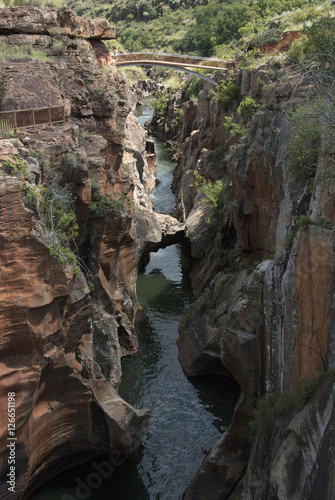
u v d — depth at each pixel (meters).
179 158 67.12
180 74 125.38
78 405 21.89
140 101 129.38
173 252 47.22
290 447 15.17
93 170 24.98
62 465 22.97
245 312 22.42
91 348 24.94
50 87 23.88
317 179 18.81
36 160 19.58
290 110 24.98
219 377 29.58
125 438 22.80
